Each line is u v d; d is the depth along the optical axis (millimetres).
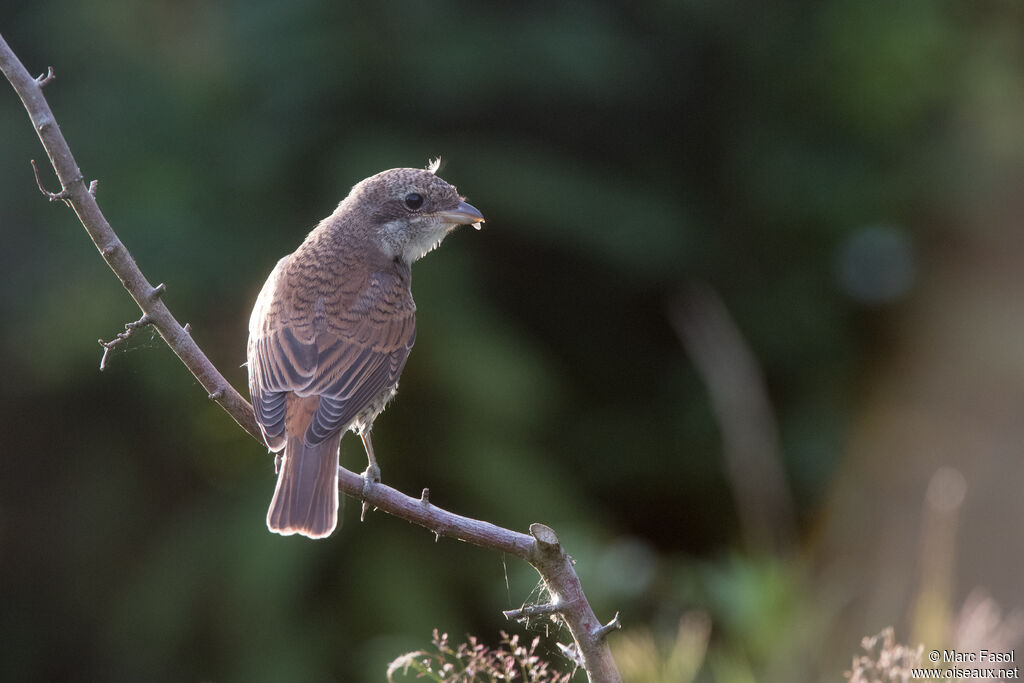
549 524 11484
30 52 12898
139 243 11711
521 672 5422
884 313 15672
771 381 14562
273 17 12164
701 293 13703
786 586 8398
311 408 6789
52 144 5410
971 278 16188
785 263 14773
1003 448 15883
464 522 5512
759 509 9664
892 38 14172
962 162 14844
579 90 12836
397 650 10609
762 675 8133
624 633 9586
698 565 10797
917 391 15828
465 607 11516
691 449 14188
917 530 13984
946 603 7590
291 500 6262
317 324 7180
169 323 5707
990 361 15953
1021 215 15820
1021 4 15117
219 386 5910
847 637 9398
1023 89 14922
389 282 7609
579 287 14398
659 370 14633
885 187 14594
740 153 14547
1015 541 15523
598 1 13586
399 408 11633
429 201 7973
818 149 14711
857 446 14859
